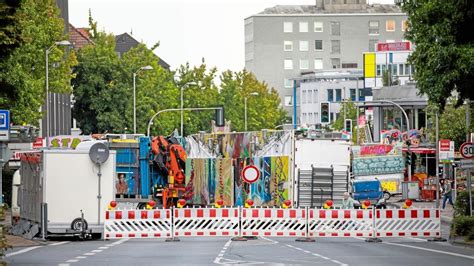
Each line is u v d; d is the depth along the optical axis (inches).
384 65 7140.8
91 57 5344.5
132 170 2787.9
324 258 1482.5
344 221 2084.2
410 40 2078.0
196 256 1529.3
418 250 1686.8
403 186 3909.9
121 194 2780.5
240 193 2546.8
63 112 5068.9
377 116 5935.0
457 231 1919.3
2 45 1354.6
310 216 2084.2
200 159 2731.3
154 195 2790.4
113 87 5349.4
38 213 1968.5
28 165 2069.4
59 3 5182.1
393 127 5861.2
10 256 1528.1
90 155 1958.7
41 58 3380.9
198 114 6314.0
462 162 2110.0
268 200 2453.2
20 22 1362.0
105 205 1980.8
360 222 2078.0
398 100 5767.7
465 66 1758.1
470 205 2097.7
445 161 3201.3
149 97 5423.2
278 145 2452.0
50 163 1946.4
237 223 2103.8
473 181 3038.9
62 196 1952.5
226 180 2596.0
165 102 5590.6
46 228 1940.2
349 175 2445.9
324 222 2086.6
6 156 1745.8
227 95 7185.0
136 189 2783.0
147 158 2785.4
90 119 5408.5
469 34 1785.2
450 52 1769.2
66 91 3796.8
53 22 3506.4
